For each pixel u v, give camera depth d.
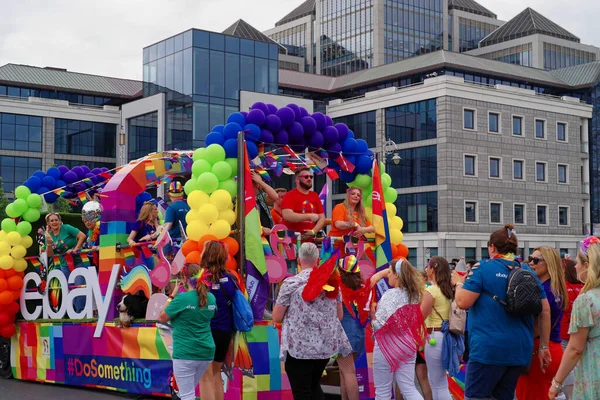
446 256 56.00
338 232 10.34
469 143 57.56
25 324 12.55
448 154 56.47
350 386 8.48
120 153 57.31
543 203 61.47
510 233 7.09
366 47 100.31
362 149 10.77
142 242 10.71
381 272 9.23
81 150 64.62
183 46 53.75
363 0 101.19
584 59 101.31
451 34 107.94
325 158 10.67
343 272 8.15
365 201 10.88
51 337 11.98
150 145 56.12
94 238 12.20
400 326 7.82
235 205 9.70
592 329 6.08
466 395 7.05
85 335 11.34
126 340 10.61
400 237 11.02
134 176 11.05
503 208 59.12
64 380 11.70
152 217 11.05
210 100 53.44
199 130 53.00
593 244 6.22
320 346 7.56
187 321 7.74
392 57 99.62
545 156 61.75
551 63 98.38
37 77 67.12
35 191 12.99
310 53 107.62
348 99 62.97
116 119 65.81
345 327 9.32
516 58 99.69
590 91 68.25
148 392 10.24
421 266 57.56
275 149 10.12
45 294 12.23
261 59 55.47
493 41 101.75
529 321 6.94
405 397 7.85
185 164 11.27
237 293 8.33
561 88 67.44
